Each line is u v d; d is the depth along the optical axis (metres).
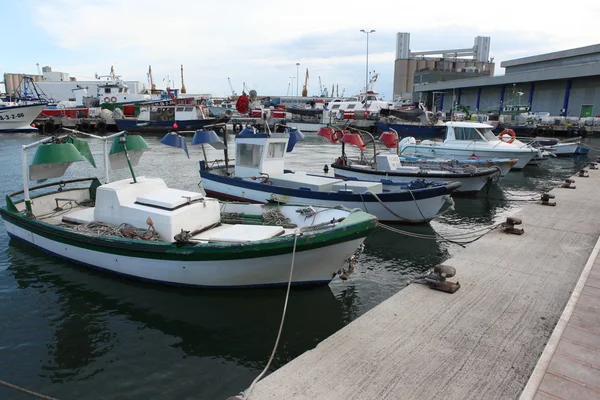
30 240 9.72
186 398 5.30
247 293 7.62
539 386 4.00
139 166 25.55
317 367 4.62
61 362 6.04
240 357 6.21
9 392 5.40
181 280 7.60
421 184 12.27
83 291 8.07
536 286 6.71
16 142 38.97
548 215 11.38
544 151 26.89
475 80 63.38
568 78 49.31
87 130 51.16
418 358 4.77
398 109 48.84
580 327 5.05
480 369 4.57
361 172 16.17
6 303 7.67
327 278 7.68
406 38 156.12
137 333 6.80
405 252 10.59
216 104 78.69
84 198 11.25
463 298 6.28
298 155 32.47
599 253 7.84
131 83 74.31
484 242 9.02
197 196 8.30
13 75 134.00
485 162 18.58
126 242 7.57
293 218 9.05
